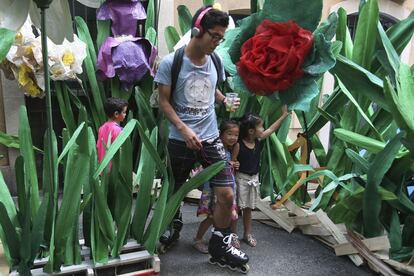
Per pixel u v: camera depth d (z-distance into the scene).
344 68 1.83
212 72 1.70
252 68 1.25
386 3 3.69
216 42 1.53
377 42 1.95
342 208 1.99
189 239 2.17
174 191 1.90
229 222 1.83
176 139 1.79
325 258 2.00
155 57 2.82
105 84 2.96
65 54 2.44
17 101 2.79
